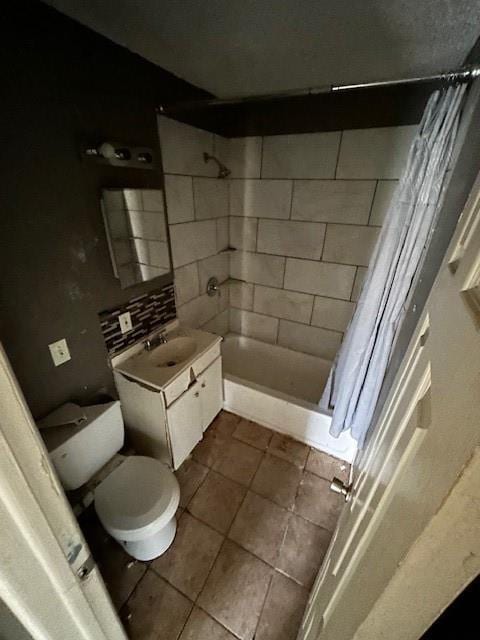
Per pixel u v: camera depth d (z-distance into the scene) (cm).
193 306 214
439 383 36
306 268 222
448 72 98
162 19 101
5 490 36
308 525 146
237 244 239
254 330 268
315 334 241
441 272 63
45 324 118
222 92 173
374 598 36
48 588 45
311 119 179
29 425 37
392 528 36
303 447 189
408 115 158
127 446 174
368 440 122
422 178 110
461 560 26
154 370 151
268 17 98
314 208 202
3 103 92
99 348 144
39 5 93
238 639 110
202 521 148
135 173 143
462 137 94
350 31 105
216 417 212
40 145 104
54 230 114
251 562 132
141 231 152
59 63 103
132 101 132
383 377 139
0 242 99
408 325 108
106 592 59
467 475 21
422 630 35
